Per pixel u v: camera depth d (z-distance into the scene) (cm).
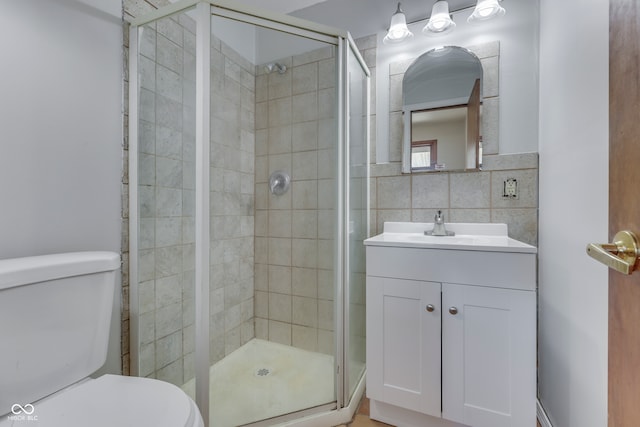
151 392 83
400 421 128
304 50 168
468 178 156
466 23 157
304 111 172
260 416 129
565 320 108
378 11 176
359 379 156
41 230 102
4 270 78
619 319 51
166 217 135
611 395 53
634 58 46
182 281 133
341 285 141
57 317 89
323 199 166
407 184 168
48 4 103
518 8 147
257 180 192
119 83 126
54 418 73
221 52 157
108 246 122
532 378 105
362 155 170
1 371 77
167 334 135
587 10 92
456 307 115
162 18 127
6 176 94
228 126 167
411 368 121
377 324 127
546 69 132
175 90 131
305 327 175
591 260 88
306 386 152
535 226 144
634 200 46
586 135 92
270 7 196
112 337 123
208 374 124
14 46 95
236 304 176
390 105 173
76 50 111
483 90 153
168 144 133
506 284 108
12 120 94
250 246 190
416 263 121
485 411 110
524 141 146
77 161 112
